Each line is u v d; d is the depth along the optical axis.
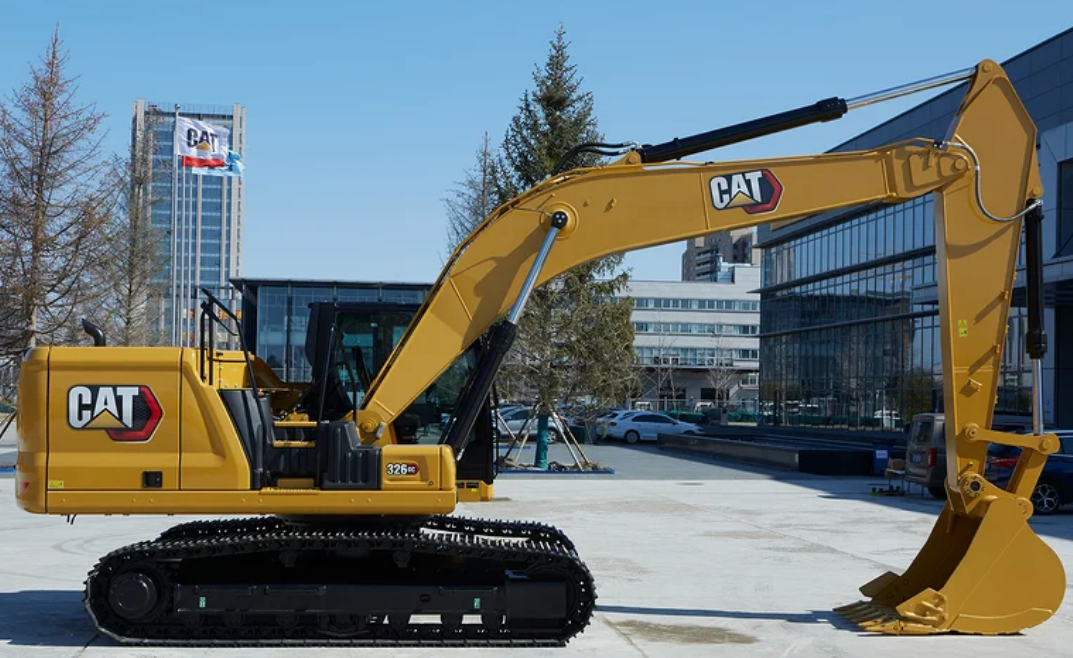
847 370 55.91
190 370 8.34
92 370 8.34
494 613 8.34
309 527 8.90
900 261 49.59
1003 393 39.94
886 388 51.22
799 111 8.96
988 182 9.06
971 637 8.78
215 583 8.35
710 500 20.05
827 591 10.80
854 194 8.96
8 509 17.42
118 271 28.98
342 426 8.41
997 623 8.84
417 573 8.63
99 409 8.29
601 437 42.66
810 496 21.12
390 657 7.95
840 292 56.94
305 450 8.51
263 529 9.52
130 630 8.29
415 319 8.89
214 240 164.75
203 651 8.06
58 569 11.70
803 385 62.03
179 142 62.97
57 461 8.25
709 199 8.86
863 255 53.53
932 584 9.52
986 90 9.12
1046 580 8.89
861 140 51.34
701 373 116.44
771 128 8.97
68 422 8.29
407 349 8.72
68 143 24.53
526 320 25.55
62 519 16.19
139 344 32.75
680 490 22.12
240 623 8.36
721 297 117.62
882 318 50.97
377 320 9.45
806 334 61.78
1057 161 34.84
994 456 19.05
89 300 25.39
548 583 8.40
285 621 8.33
